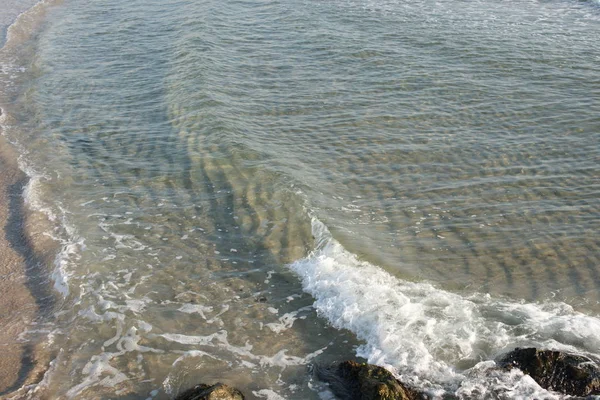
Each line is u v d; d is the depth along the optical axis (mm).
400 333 10000
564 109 18109
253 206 13758
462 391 8812
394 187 14617
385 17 26297
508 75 20406
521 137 16688
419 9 27297
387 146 16438
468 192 14367
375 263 11875
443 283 11406
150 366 9633
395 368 9297
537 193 14266
